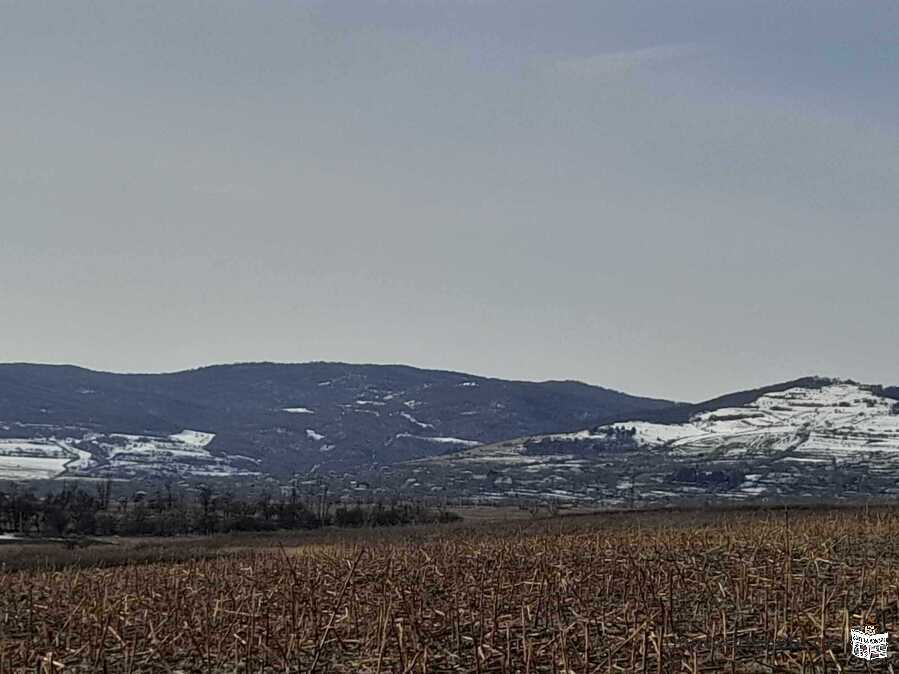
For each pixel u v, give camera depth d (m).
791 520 46.28
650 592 25.06
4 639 24.28
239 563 36.78
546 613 23.58
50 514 78.62
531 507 131.50
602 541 36.81
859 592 24.36
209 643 23.67
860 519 47.00
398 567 30.75
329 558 34.47
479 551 34.88
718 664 19.53
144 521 80.56
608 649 20.56
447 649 21.73
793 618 21.56
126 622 25.12
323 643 20.94
